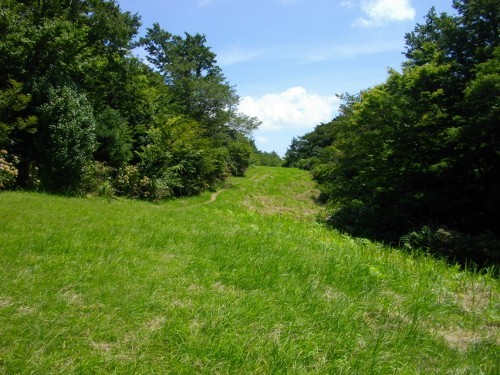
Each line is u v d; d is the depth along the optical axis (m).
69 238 5.81
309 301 4.03
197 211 10.83
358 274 5.07
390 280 5.05
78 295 3.81
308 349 3.09
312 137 69.94
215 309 3.65
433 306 4.21
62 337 3.04
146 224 7.52
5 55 14.03
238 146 38.78
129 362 2.78
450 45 17.66
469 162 16.11
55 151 14.09
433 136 17.03
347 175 23.80
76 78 19.03
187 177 26.08
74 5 18.95
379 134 18.12
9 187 12.58
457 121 15.43
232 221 8.96
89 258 4.93
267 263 5.17
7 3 14.31
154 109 25.47
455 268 6.25
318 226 10.42
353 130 20.61
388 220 17.31
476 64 15.41
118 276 4.36
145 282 4.25
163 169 22.64
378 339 3.27
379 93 17.94
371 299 4.32
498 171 15.91
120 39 21.86
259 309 3.72
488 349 3.35
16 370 2.61
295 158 73.38
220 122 34.66
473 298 4.53
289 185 38.50
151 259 5.14
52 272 4.32
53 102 14.33
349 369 2.86
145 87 25.84
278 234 7.57
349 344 3.21
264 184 37.38
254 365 2.84
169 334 3.18
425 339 3.45
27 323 3.17
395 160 18.59
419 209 17.30
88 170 15.54
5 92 12.88
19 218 7.12
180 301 3.86
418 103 16.55
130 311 3.54
